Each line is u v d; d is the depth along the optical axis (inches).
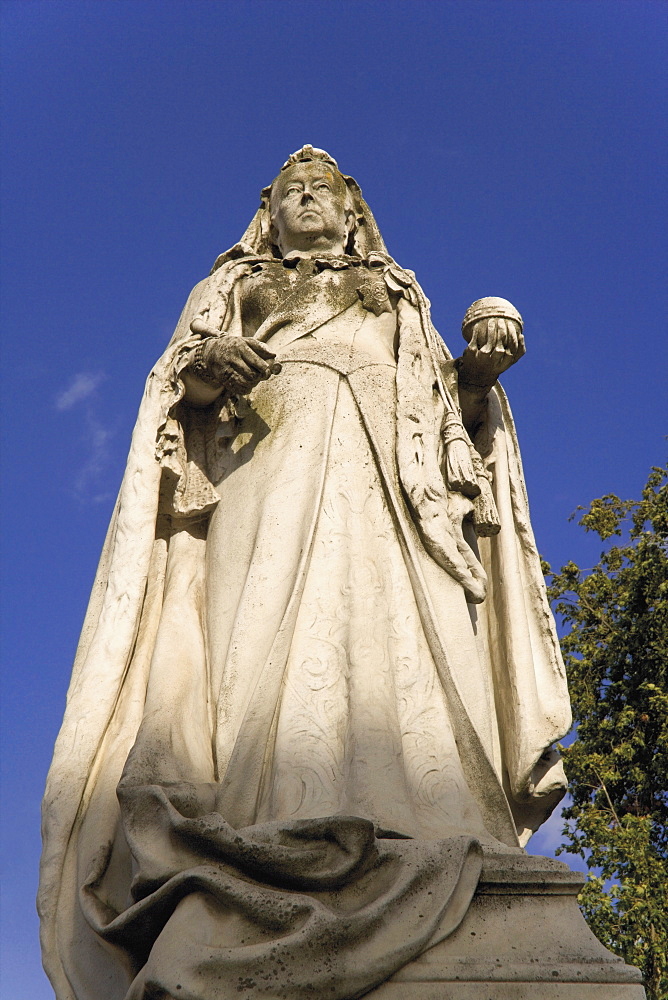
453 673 140.9
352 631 142.5
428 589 147.8
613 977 109.9
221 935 109.0
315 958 105.9
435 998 106.8
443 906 111.3
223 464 164.2
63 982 124.2
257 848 112.7
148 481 158.1
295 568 146.3
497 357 168.4
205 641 150.1
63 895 130.1
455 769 134.0
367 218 207.2
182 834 116.9
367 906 109.6
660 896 306.0
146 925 116.2
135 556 153.1
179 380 164.4
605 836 318.0
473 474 162.6
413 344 175.3
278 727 134.6
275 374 162.4
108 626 148.1
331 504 152.6
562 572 404.8
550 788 152.2
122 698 145.4
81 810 135.6
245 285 188.9
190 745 136.3
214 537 158.7
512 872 117.6
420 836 124.0
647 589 380.5
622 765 347.3
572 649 380.5
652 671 364.8
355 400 164.6
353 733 133.9
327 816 118.1
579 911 116.9
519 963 110.0
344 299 184.4
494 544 167.3
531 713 154.2
